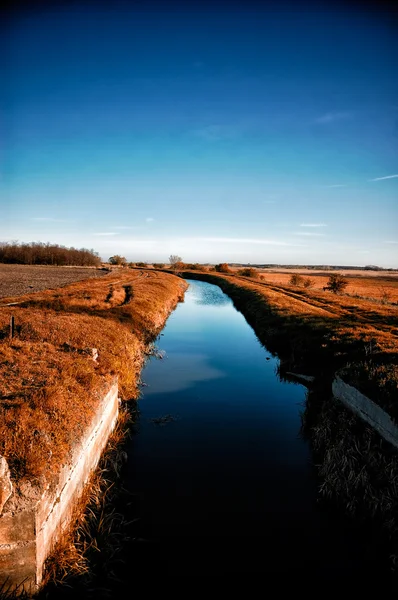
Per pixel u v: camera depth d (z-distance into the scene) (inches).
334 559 256.1
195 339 912.3
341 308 1130.0
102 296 1128.2
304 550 263.1
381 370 406.6
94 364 431.8
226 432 431.2
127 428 415.5
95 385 363.3
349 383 415.8
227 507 303.1
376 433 350.0
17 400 292.8
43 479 214.1
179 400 521.3
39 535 203.3
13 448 230.1
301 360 646.5
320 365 602.2
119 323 760.3
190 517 290.7
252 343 877.8
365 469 317.7
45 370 373.1
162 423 447.8
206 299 1801.2
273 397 541.0
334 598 228.1
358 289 2659.9
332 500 311.3
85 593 219.5
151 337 845.2
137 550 258.1
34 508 196.9
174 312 1347.2
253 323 1095.0
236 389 570.3
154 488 323.9
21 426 250.5
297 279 2456.9
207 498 313.1
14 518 193.0
